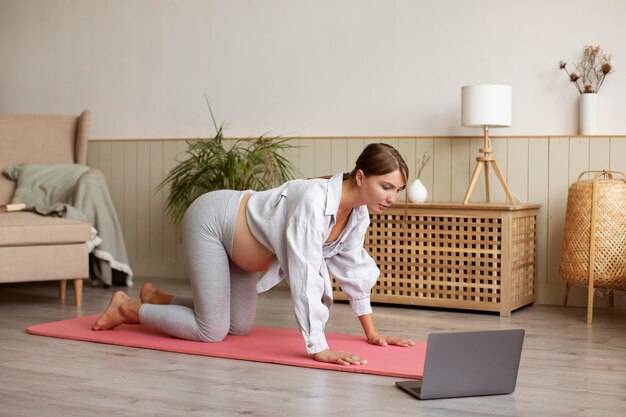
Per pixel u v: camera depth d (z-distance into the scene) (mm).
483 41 4477
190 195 4988
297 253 2693
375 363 2713
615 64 4211
